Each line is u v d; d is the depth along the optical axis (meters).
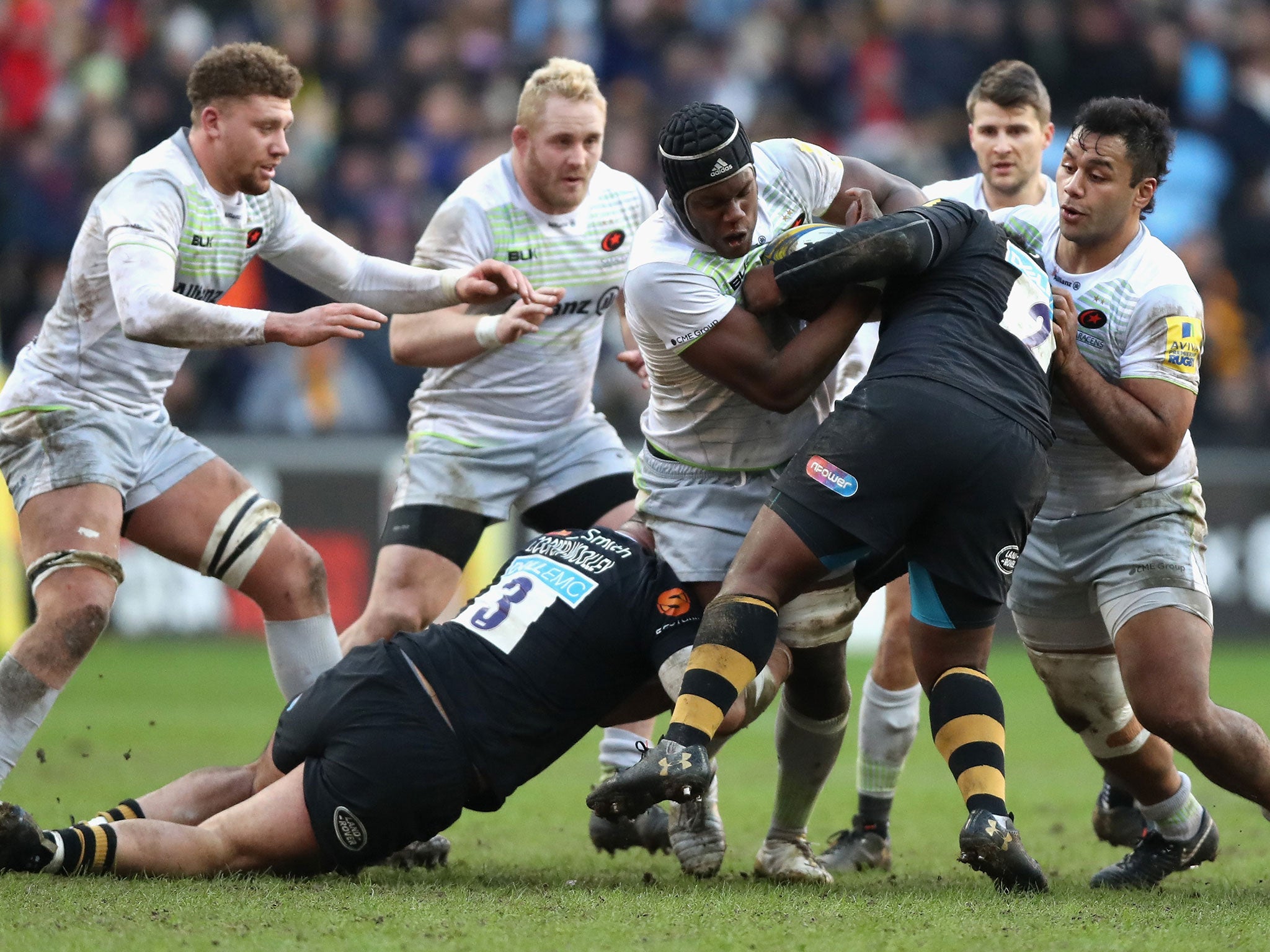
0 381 47.69
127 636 47.38
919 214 15.68
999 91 22.52
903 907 14.39
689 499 17.09
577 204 21.88
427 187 50.38
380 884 15.57
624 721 17.69
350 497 45.78
